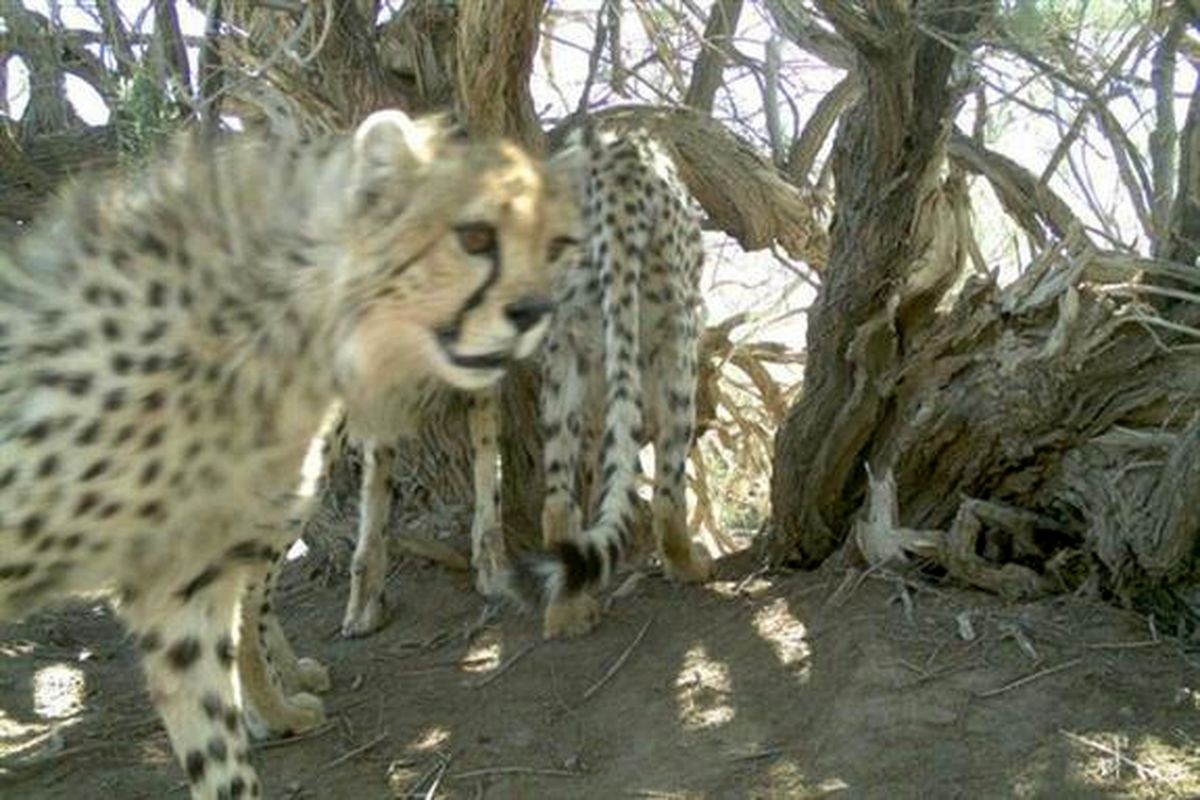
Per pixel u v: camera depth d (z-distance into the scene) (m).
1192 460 2.44
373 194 1.95
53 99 3.53
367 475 2.90
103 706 2.65
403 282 1.97
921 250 2.74
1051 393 2.62
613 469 2.74
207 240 1.96
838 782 2.24
